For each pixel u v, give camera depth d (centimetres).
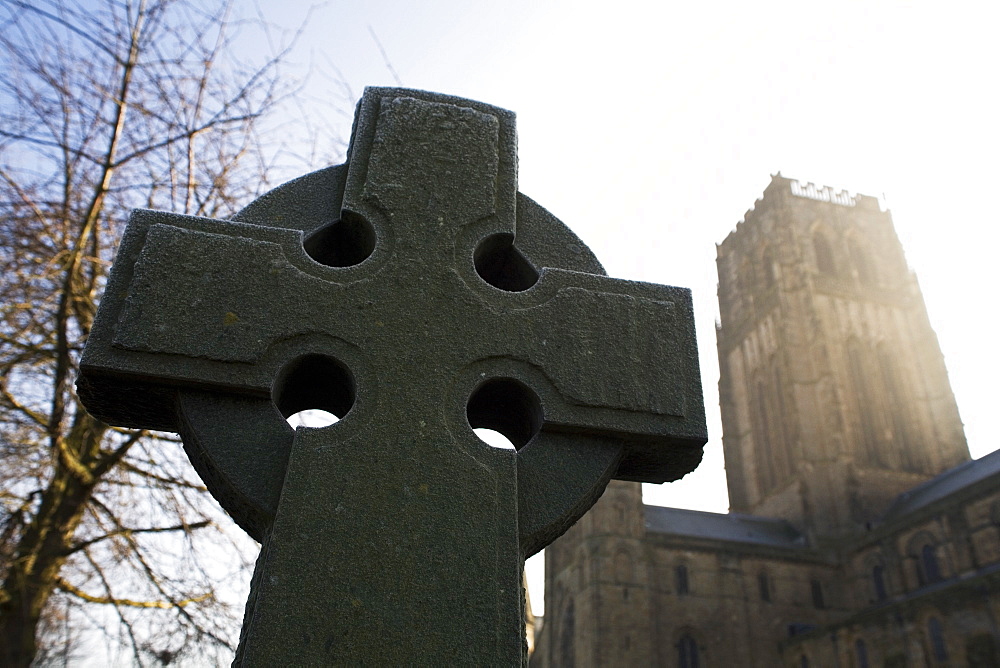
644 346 239
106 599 886
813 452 5150
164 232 221
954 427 5225
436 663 175
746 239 6419
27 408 872
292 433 205
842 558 4731
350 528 187
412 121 263
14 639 827
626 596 4491
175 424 225
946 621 3177
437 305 229
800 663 4169
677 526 5147
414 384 214
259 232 229
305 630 172
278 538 182
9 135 780
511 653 180
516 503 203
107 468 938
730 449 6022
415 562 186
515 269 263
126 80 852
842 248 5972
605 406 227
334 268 229
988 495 3778
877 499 4922
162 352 204
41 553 860
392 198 246
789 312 5612
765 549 4781
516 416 245
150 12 852
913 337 5666
